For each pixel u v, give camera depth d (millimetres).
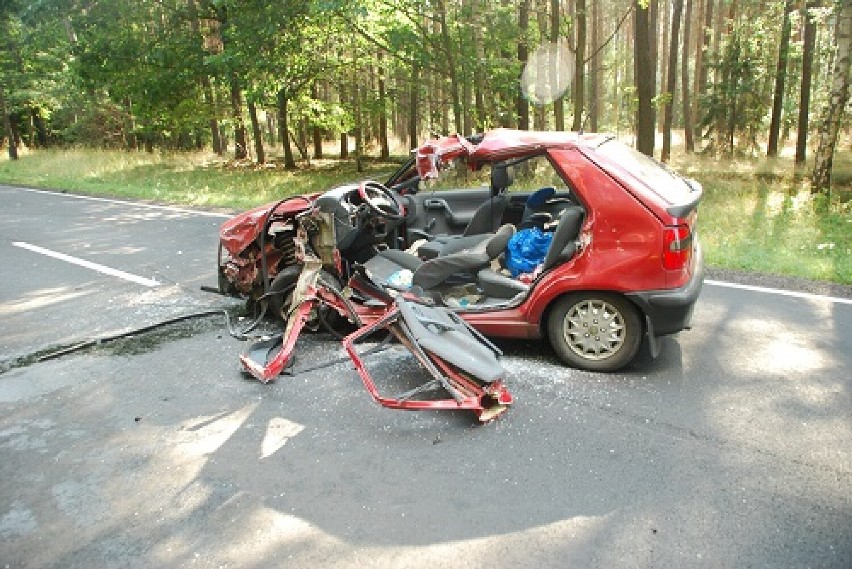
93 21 21734
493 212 6164
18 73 34031
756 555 2898
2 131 36000
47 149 33969
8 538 3232
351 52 20562
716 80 29047
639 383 4621
